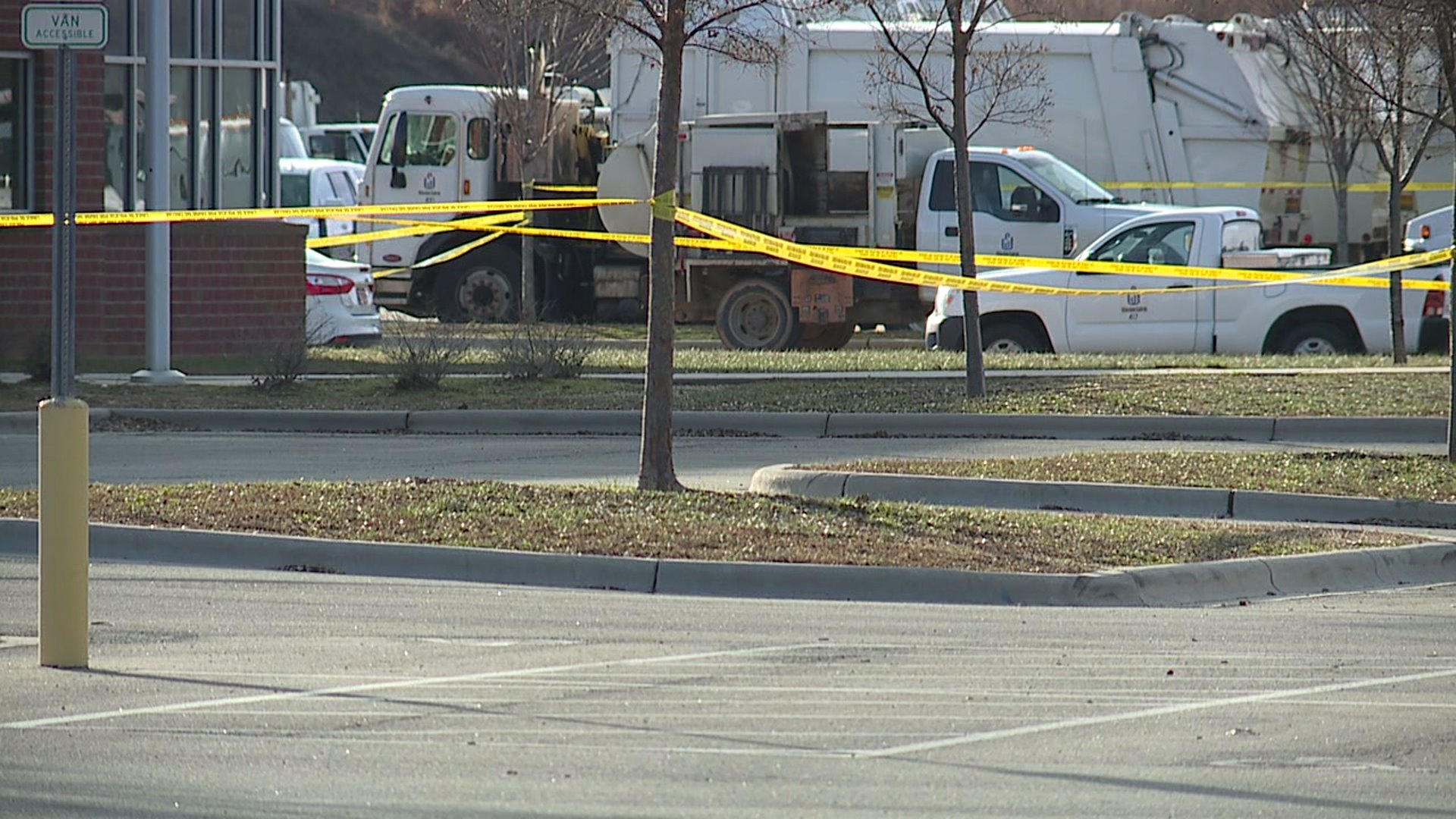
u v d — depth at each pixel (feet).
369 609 126.62
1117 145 366.84
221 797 83.10
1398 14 208.64
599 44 492.95
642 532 145.59
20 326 286.05
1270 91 369.30
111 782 85.30
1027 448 209.56
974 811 81.66
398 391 249.75
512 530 146.10
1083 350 296.92
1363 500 166.40
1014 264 299.38
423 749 90.89
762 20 339.57
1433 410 220.64
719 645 116.37
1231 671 110.32
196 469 192.24
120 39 296.10
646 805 82.28
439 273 388.16
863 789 84.89
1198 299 293.02
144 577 137.08
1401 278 290.76
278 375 252.21
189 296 299.17
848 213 334.85
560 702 100.63
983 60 306.35
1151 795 84.28
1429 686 106.73
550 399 241.55
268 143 314.35
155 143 257.34
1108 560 141.28
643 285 373.81
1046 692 104.17
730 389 246.68
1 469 188.75
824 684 105.70
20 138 286.25
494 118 383.04
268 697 101.09
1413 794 84.89
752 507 156.15
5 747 90.84
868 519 152.66
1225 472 178.29
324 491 161.48
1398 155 285.02
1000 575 135.23
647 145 354.13
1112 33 365.20
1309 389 238.07
